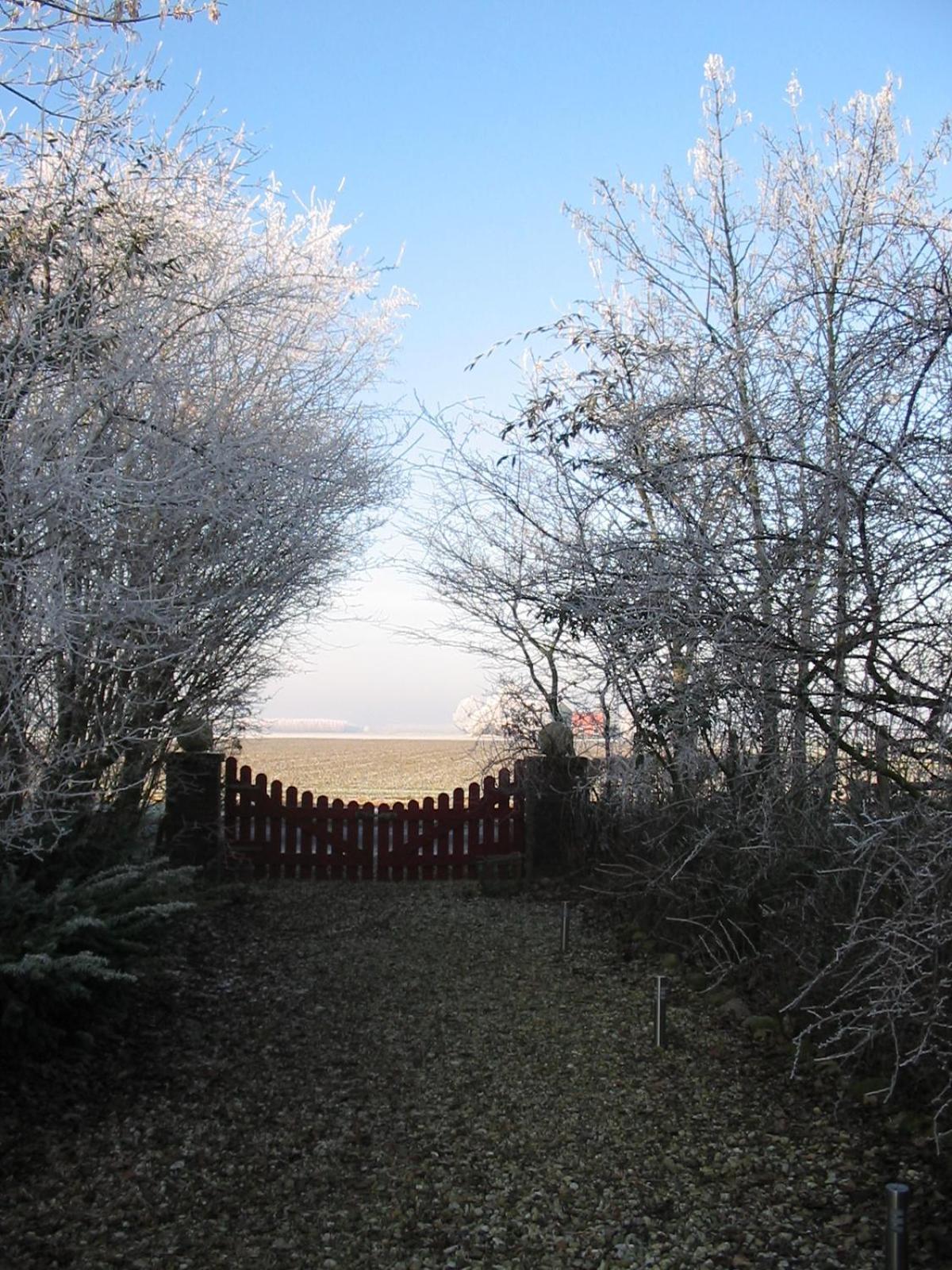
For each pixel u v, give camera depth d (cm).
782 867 548
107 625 509
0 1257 337
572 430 611
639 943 746
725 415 466
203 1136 436
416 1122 456
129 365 496
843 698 398
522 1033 571
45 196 530
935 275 391
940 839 348
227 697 754
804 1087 474
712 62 763
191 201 650
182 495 516
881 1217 356
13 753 496
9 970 420
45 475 462
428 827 1034
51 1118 439
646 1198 383
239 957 710
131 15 517
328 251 859
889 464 364
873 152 723
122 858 554
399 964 710
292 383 696
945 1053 371
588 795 933
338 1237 359
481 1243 355
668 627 405
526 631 859
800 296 502
